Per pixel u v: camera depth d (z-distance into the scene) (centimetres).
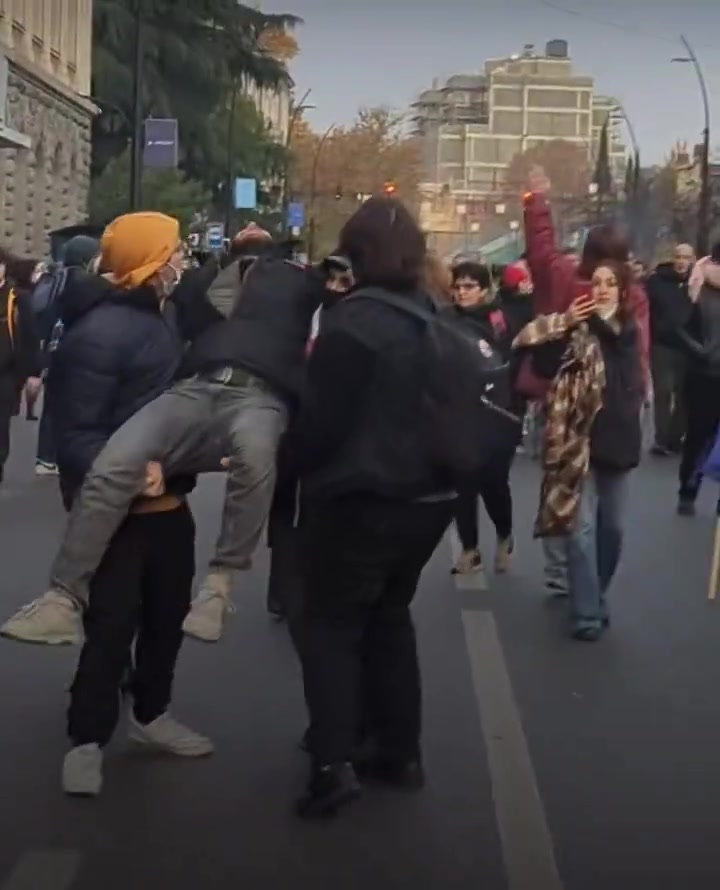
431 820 573
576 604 877
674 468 1722
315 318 612
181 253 740
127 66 5475
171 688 679
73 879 513
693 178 6925
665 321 1662
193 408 585
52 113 4556
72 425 585
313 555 563
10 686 746
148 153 4153
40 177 4469
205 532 1201
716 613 953
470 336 555
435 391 540
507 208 12438
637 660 828
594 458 866
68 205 4831
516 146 17112
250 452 580
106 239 588
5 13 3988
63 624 574
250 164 6800
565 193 10981
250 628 877
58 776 615
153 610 618
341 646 573
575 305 856
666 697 753
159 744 642
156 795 596
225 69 5819
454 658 829
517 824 571
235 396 589
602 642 870
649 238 6488
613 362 862
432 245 621
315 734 573
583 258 888
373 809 584
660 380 1830
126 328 580
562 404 852
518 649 851
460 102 17400
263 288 611
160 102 5512
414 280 552
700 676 795
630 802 598
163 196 5038
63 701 722
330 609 570
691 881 521
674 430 1838
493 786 614
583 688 768
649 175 8156
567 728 696
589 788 614
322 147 9338
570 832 565
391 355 537
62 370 585
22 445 1831
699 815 586
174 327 656
